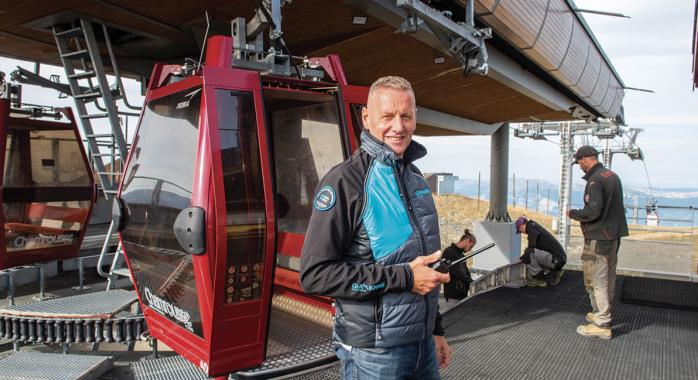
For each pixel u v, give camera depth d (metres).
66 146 6.16
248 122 2.61
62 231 5.94
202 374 3.08
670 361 4.02
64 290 6.09
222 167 2.44
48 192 5.81
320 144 3.59
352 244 1.64
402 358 1.63
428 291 1.55
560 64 8.38
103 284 6.48
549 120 13.88
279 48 3.21
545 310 5.64
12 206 5.40
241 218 2.48
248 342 2.61
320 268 1.57
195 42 6.46
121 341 3.49
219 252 2.40
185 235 2.43
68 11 5.32
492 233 11.77
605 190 4.49
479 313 5.50
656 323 5.14
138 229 3.04
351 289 1.53
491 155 12.97
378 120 1.65
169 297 2.81
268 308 2.63
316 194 1.65
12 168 5.50
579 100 11.80
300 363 2.78
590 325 4.71
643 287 6.89
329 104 3.49
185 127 2.67
